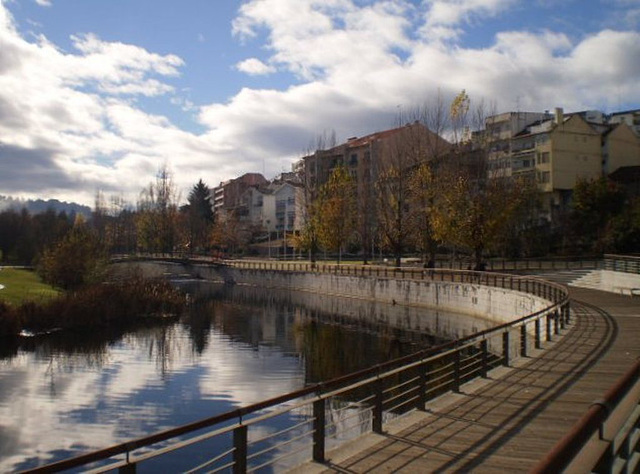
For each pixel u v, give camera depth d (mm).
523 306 34188
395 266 59781
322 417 9188
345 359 29656
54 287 50250
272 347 33469
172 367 27688
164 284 55000
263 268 80312
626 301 34156
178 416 19781
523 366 16500
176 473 14539
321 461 9000
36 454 16344
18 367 27375
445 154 52531
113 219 127125
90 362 28719
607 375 14969
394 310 49188
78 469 15000
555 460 3080
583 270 49500
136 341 35031
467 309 43719
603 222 62594
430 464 8719
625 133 80688
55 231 77562
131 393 22766
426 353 12258
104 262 52969
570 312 28938
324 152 79500
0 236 91062
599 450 4316
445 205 48781
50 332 37031
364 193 70750
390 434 10312
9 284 48562
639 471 5027
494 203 47500
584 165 79250
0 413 20016
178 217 121375
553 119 81375
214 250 120688
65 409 20516
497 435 10102
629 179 71812
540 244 65188
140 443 6379
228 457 15594
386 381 23219
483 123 54062
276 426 18000
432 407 12125
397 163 60938
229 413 7566
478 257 48688
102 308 41500
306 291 69000
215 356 30562
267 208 131000
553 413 11438
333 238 67688
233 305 56688
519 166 81938
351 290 59781
